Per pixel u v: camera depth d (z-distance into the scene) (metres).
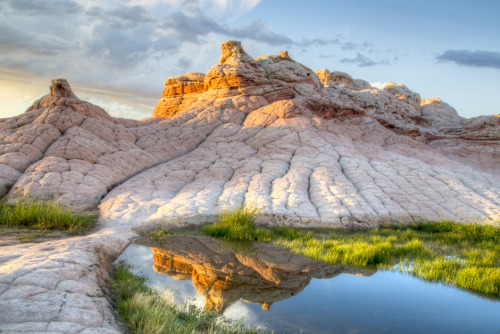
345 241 14.26
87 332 4.84
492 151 32.34
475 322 7.09
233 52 32.56
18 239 10.73
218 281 8.97
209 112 29.56
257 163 23.00
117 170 20.20
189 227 15.18
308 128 26.86
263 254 11.77
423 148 31.39
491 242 14.80
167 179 20.55
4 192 16.25
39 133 19.81
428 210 19.38
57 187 16.58
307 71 33.25
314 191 19.78
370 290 8.77
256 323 6.64
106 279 7.91
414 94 42.94
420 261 11.59
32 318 4.92
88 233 12.77
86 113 23.36
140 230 14.01
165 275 9.16
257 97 30.80
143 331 5.47
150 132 26.55
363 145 28.70
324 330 6.45
